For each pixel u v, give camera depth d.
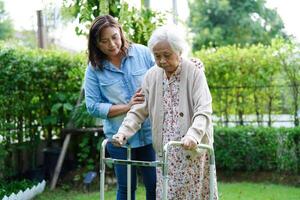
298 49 6.81
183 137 2.88
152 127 3.07
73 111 6.29
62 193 5.91
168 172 3.02
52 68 6.43
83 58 6.47
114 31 3.22
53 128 6.79
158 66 2.91
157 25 5.58
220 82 7.17
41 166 6.71
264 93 7.00
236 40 19.55
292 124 6.88
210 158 2.82
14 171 6.32
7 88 6.05
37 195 5.72
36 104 6.46
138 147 3.45
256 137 6.44
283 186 6.11
